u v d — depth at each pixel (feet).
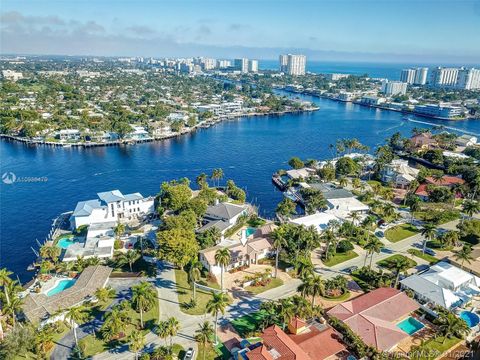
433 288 411.75
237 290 429.38
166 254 440.45
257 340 341.21
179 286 435.53
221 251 419.74
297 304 348.59
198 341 337.11
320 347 328.29
